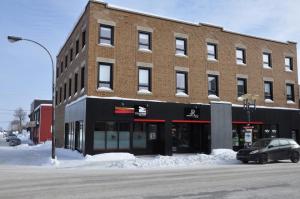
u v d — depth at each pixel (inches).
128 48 1046.4
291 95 1416.1
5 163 871.7
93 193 390.3
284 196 365.4
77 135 1107.3
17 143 2025.1
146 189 416.2
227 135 1188.5
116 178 531.2
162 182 478.0
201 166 757.3
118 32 1037.2
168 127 1077.1
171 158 885.2
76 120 1090.7
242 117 1235.2
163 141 1074.1
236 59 1263.5
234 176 543.8
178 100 1112.8
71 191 405.4
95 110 970.1
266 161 818.8
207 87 1178.6
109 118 987.3
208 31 1207.6
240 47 1277.1
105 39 1026.1
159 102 1069.8
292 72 1418.6
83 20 1082.1
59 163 836.6
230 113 1206.9
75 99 1150.3
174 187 430.0
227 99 1216.8
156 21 1105.4
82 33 1098.7
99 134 986.1
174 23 1139.3
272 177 528.7
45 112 2186.3
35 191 407.8
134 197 363.6
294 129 1382.9
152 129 1082.7
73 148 1154.7
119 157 956.0
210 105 1166.3
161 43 1104.8
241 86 1273.4
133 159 904.9
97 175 578.6
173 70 1115.9
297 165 764.0
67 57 1385.3
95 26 1005.2
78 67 1127.0
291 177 528.4
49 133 2182.6
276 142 852.6
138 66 1057.5
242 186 436.1
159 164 793.6
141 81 1065.5
